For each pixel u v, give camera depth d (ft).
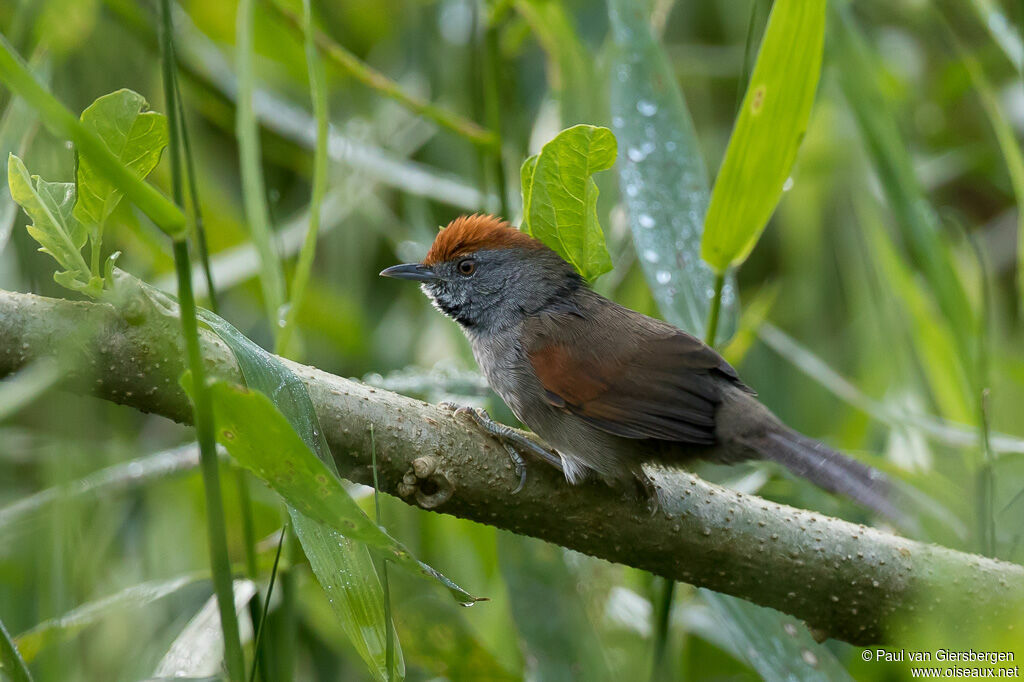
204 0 41.70
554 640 26.11
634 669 27.78
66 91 29.63
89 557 24.00
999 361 30.89
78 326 18.80
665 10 33.86
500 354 28.96
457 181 36.63
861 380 34.53
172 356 19.19
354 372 37.63
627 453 27.04
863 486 23.52
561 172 21.94
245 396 14.80
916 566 22.89
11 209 22.90
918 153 40.60
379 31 42.83
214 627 23.45
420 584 28.43
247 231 38.45
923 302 30.96
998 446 26.76
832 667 24.18
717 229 23.04
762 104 21.54
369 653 17.60
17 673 17.33
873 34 42.91
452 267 30.04
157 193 13.82
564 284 29.81
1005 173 39.73
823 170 38.50
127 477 25.86
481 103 32.86
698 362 26.68
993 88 41.14
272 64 43.06
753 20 24.75
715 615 25.67
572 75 31.14
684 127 27.32
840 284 39.55
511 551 26.89
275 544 24.81
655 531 22.62
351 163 34.86
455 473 21.36
